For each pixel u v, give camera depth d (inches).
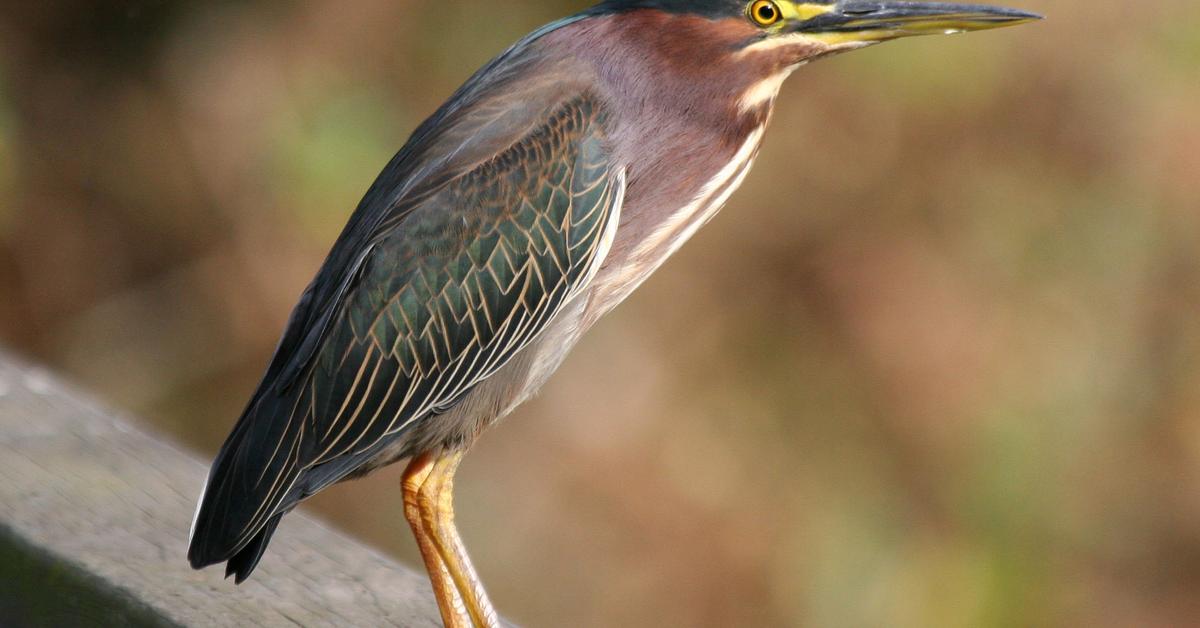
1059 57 492.7
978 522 486.0
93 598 188.9
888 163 495.2
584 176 204.5
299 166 466.0
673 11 209.8
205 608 183.6
